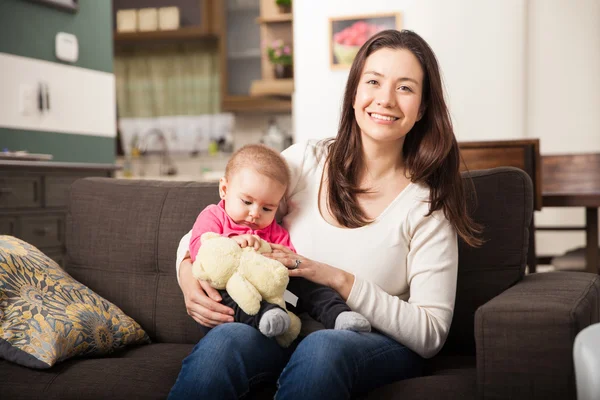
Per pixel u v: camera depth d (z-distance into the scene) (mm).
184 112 6785
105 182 2059
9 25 3344
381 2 4547
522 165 3008
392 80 1591
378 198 1661
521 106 4512
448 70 4559
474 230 1674
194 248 1586
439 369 1619
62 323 1612
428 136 1660
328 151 1743
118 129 6863
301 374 1315
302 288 1545
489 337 1342
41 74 3561
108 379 1512
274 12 5410
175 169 6844
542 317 1308
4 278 1650
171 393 1354
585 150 4988
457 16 4520
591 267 3311
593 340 1045
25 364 1557
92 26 3975
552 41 4992
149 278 1923
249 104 6262
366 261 1593
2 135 3305
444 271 1577
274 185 1571
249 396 1423
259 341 1419
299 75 4688
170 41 6578
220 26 6250
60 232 3146
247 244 1522
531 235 2924
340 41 4582
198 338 1856
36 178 2984
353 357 1375
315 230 1650
